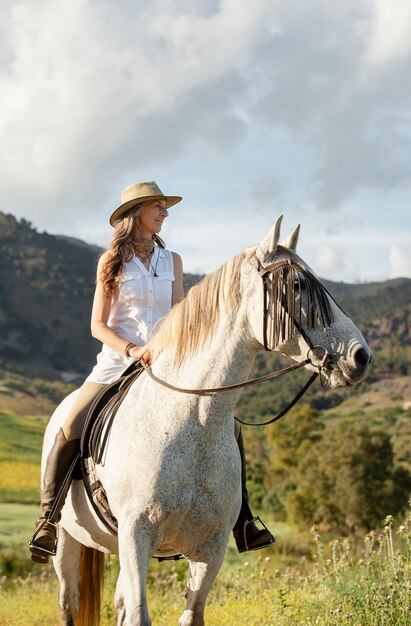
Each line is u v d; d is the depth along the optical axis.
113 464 3.98
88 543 4.66
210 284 3.94
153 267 4.60
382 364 159.62
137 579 3.71
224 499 3.92
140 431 3.93
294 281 3.62
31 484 58.12
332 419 117.81
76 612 5.03
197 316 3.92
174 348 4.00
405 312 192.62
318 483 46.41
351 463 46.38
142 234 4.64
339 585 6.04
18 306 195.88
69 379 176.75
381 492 46.00
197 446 3.85
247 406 127.69
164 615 7.09
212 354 3.85
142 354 4.17
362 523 45.75
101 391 4.43
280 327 3.61
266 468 65.00
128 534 3.80
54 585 10.62
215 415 3.84
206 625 6.23
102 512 4.20
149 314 4.53
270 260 3.75
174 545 4.01
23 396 139.62
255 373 119.19
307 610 5.79
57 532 4.99
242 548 4.46
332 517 46.06
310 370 3.66
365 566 6.04
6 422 98.00
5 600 9.30
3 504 46.22
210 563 3.97
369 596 5.24
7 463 68.31
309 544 31.12
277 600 6.22
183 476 3.82
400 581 5.46
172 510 3.82
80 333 194.75
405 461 62.50
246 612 6.43
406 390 141.38
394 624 4.93
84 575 5.06
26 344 185.25
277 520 51.03
